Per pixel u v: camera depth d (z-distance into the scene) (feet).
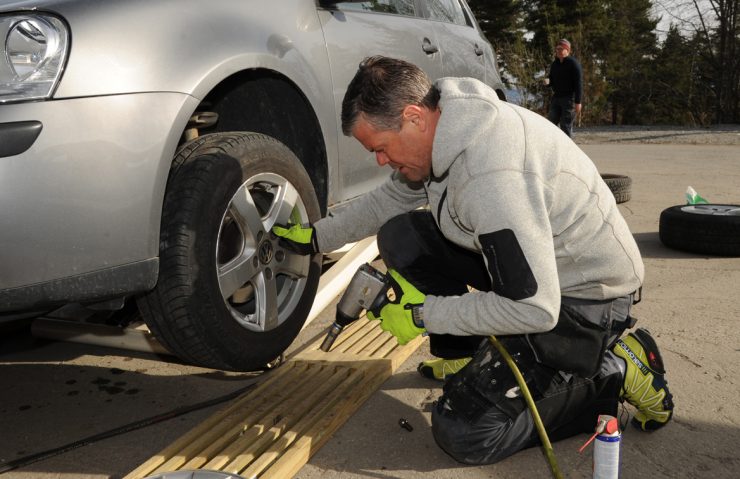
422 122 5.38
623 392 6.67
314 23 8.91
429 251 7.21
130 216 6.00
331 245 7.63
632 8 104.73
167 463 5.93
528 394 5.90
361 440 6.70
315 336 9.14
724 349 8.65
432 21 13.12
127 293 6.14
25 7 5.74
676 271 12.17
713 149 34.40
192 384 8.15
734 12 79.41
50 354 9.13
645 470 6.06
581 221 5.73
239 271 7.00
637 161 29.63
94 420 7.27
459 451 6.08
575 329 6.00
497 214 5.16
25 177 5.43
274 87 8.43
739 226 12.79
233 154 6.83
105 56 5.92
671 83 97.40
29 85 5.56
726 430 6.75
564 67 30.37
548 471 6.14
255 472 5.78
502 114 5.38
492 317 5.43
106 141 5.82
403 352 8.45
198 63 6.54
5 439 6.90
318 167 9.16
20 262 5.52
